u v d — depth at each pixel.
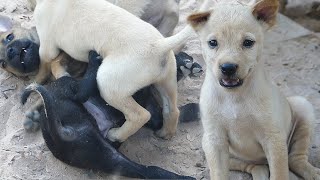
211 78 0.84
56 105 0.96
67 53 1.05
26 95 1.00
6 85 1.15
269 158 0.86
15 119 1.07
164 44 0.93
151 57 0.93
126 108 0.94
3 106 1.09
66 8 1.01
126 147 1.01
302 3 1.39
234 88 0.80
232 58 0.78
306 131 0.94
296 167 0.93
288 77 1.21
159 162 0.99
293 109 0.95
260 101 0.83
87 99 0.96
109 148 0.94
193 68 1.08
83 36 0.99
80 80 0.98
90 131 0.94
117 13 0.98
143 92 1.00
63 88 0.98
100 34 0.96
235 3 0.81
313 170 0.92
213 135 0.87
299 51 1.30
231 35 0.78
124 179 0.95
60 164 0.98
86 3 1.00
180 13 1.34
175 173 0.95
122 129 0.96
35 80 1.13
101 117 0.97
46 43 1.06
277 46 1.32
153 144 1.02
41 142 1.02
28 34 1.14
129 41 0.94
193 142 1.02
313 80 1.20
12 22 1.23
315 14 1.39
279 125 0.84
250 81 0.82
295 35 1.35
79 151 0.94
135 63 0.92
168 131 1.02
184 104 1.10
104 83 0.93
